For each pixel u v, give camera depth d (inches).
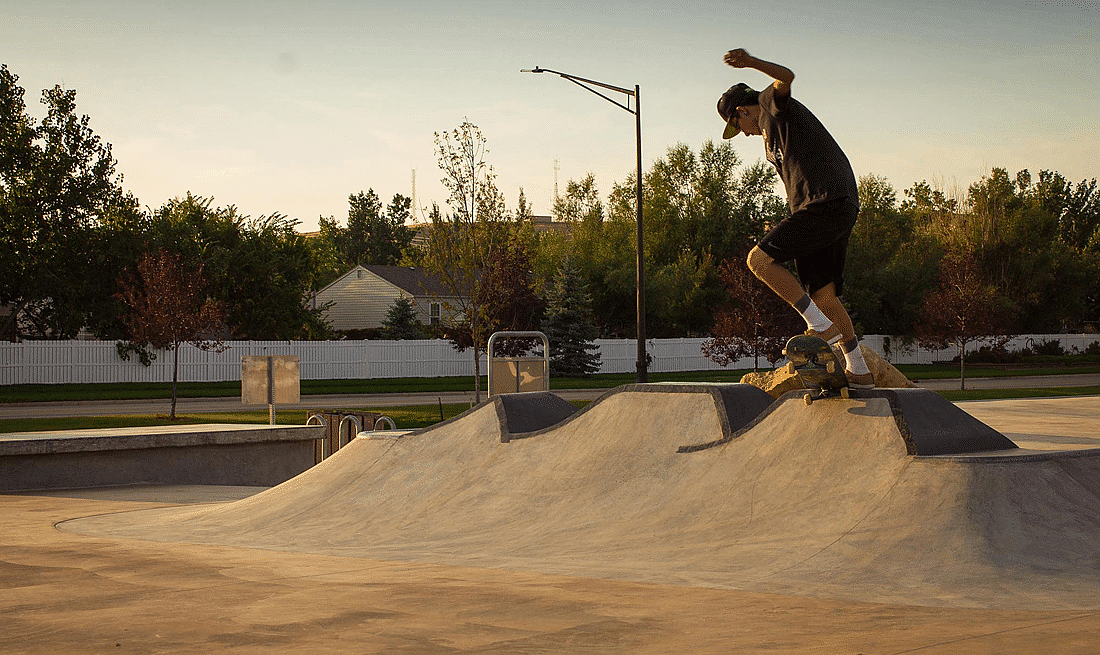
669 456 329.7
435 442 399.5
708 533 281.1
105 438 543.8
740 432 321.1
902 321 2471.7
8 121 1657.2
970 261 1673.2
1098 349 2844.5
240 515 381.1
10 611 213.8
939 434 293.4
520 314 1643.7
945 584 225.0
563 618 199.0
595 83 1107.9
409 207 5324.8
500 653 173.3
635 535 290.8
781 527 273.7
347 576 252.8
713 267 2428.6
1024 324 2923.2
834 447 295.6
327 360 1847.9
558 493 333.7
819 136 290.2
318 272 2277.3
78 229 1685.5
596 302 2383.1
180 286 1109.7
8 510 435.5
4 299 1683.1
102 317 1660.9
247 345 1777.8
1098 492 276.4
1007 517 255.4
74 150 1691.7
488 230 1309.1
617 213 2632.9
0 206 1620.3
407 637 185.8
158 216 1804.9
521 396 406.6
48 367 1614.2
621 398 362.0
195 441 573.0
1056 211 4490.7
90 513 424.5
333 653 174.7
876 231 2625.5
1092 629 183.3
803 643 175.9
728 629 187.6
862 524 261.9
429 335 2278.5
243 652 176.6
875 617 196.2
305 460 626.2
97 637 189.3
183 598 225.9
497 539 306.7
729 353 1593.3
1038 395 1189.1
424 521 340.5
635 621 195.6
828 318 307.0
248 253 1878.7
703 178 2605.8
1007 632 181.6
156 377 1701.5
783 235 290.0
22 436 550.3
